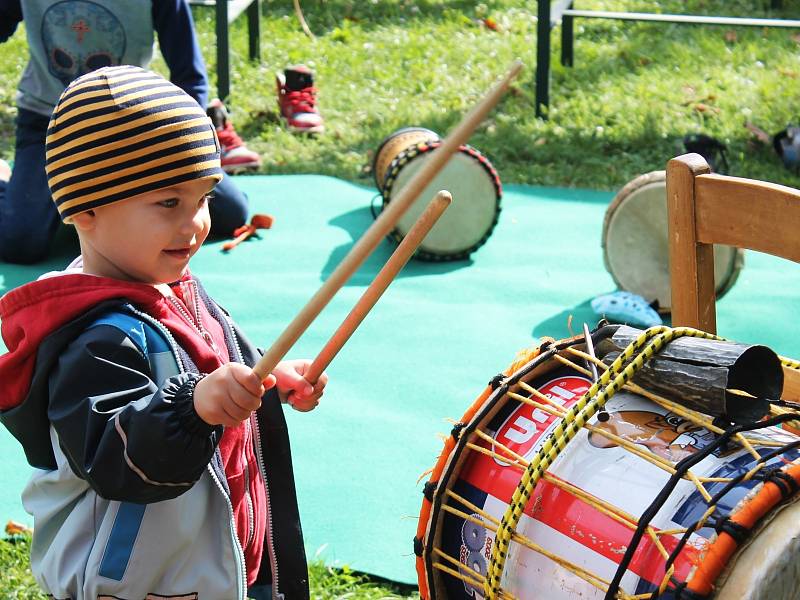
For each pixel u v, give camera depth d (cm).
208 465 176
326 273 460
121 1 448
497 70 720
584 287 450
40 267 469
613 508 172
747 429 175
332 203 536
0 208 470
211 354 179
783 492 162
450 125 627
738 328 411
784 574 158
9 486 309
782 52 750
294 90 627
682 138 607
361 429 339
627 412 186
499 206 474
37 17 452
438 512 201
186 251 177
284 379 197
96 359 165
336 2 857
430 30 804
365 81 703
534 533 182
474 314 425
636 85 686
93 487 163
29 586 259
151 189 169
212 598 178
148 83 172
